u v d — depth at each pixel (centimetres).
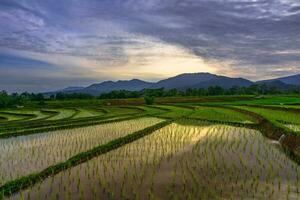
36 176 1691
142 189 1499
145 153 2295
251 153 2244
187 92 15550
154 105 9681
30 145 2739
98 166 1936
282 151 2314
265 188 1484
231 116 5128
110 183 1597
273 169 1803
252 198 1364
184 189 1486
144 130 3300
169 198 1380
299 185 1521
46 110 8244
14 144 2812
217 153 2250
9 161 2127
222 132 3341
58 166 1877
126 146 2591
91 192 1477
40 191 1506
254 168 1830
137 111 7031
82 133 3416
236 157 2117
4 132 3444
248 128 3728
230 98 11838
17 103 11688
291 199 1349
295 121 3512
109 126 4009
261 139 2866
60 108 9544
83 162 2053
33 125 4066
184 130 3534
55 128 3781
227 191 1448
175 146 2553
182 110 6831
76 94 15525
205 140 2828
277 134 2838
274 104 7006
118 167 1905
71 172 1814
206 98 11962
